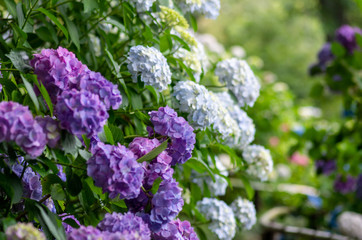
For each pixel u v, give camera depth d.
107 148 2.08
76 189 2.22
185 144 2.33
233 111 3.00
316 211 5.72
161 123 2.33
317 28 15.82
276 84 6.97
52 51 2.17
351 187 5.36
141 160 2.22
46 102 2.11
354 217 4.46
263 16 16.34
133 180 2.08
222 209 3.02
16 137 1.91
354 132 4.91
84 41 2.92
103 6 2.74
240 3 16.78
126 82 2.70
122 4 2.75
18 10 2.55
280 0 15.47
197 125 2.61
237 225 3.24
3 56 2.49
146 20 2.91
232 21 16.47
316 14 12.44
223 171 3.17
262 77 6.74
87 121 1.98
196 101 2.58
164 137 2.38
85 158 2.13
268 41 16.28
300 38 16.23
